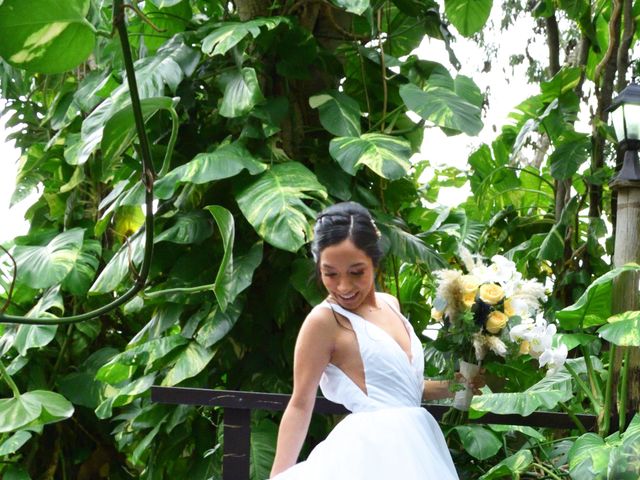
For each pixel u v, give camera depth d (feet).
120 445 15.20
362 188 14.12
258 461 12.50
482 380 9.34
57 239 15.74
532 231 17.52
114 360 13.05
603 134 14.58
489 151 18.49
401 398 7.54
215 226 13.52
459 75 15.15
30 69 7.26
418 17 15.52
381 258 7.59
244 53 13.56
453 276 9.02
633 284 10.24
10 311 16.28
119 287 14.37
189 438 14.17
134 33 14.48
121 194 13.88
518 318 9.31
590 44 16.58
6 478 15.87
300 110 14.35
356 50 14.84
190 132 14.05
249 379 13.46
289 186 12.61
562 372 11.32
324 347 7.47
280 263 13.56
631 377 10.16
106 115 12.72
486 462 12.27
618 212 10.55
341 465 7.17
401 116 15.01
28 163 18.02
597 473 9.11
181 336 13.21
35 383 16.63
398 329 7.95
